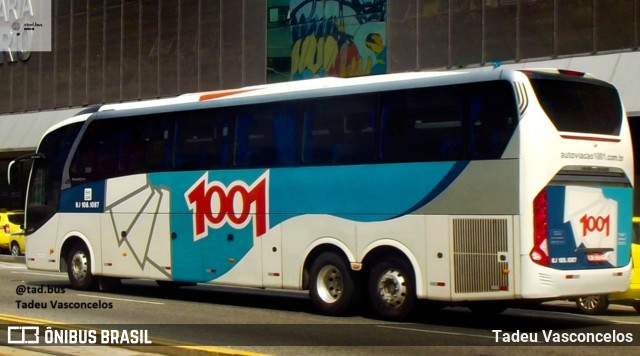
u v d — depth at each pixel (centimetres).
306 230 1600
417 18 2981
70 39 4359
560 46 2648
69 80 4356
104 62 4188
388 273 1488
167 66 3881
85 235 2039
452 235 1397
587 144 1378
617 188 1420
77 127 2094
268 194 1667
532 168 1320
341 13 3216
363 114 1538
